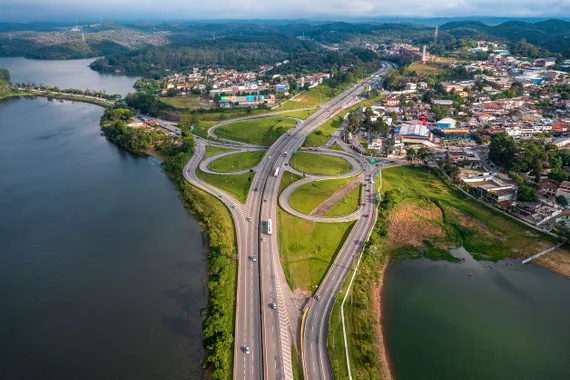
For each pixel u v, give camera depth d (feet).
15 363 428.97
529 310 508.94
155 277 562.25
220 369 392.88
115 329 470.39
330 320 463.42
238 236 636.48
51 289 543.39
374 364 412.57
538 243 635.66
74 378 409.69
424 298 524.93
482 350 447.42
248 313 472.44
